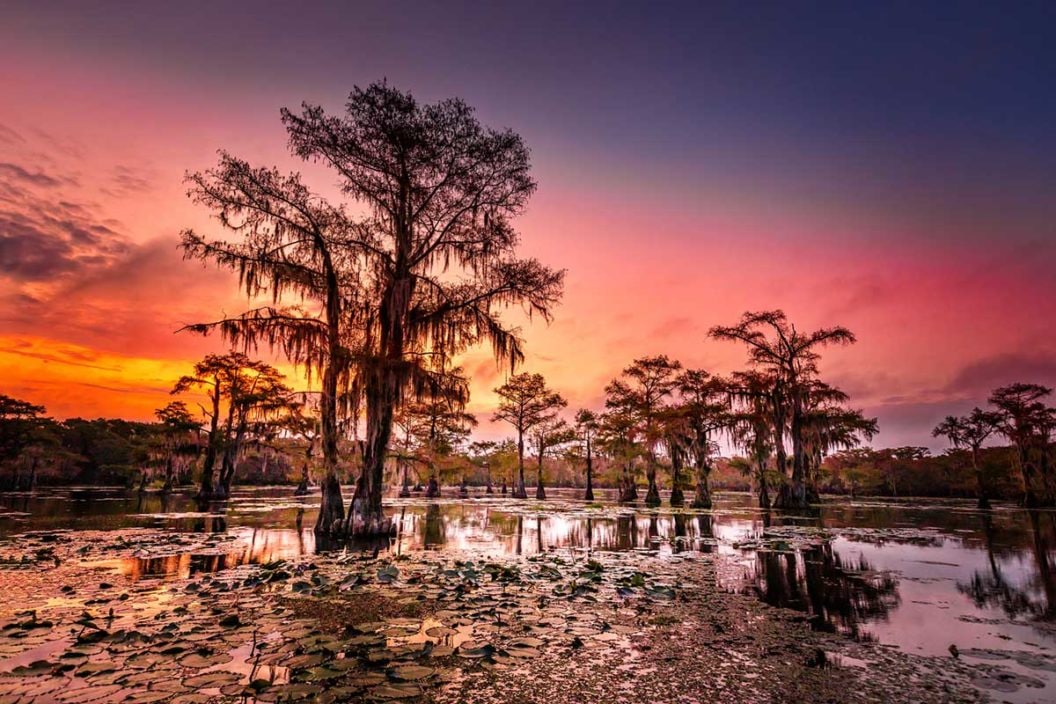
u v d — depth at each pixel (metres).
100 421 56.78
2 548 10.76
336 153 15.87
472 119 16.33
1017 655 4.52
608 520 20.17
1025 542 13.24
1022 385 38.19
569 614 5.78
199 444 39.59
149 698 3.42
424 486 54.44
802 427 32.28
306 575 8.00
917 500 47.88
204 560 9.39
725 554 10.78
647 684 3.82
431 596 6.57
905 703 3.51
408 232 15.71
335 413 14.67
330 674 3.88
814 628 5.35
